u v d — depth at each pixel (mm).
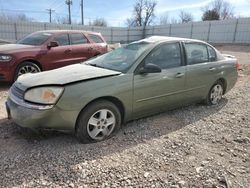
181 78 4422
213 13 48031
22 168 2822
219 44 29562
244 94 6539
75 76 3422
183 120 4500
